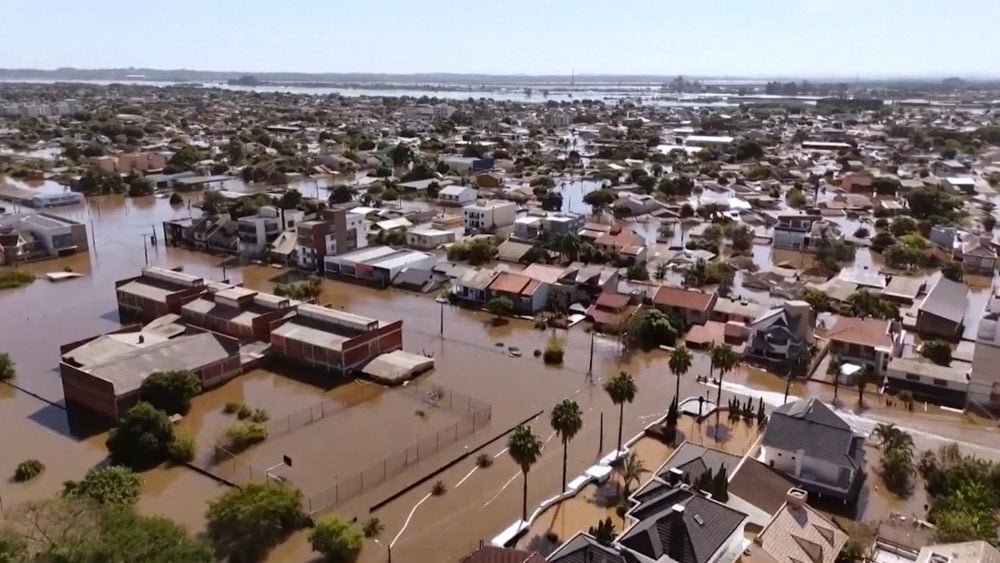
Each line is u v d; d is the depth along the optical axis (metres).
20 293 135.38
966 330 116.88
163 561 50.19
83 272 149.38
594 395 94.12
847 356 100.50
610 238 157.62
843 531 60.31
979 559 49.75
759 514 62.41
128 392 85.81
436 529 66.00
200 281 119.88
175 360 92.88
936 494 69.69
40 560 49.28
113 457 77.06
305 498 69.31
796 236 170.38
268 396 93.12
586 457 78.38
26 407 89.56
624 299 121.38
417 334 115.56
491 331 117.44
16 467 75.31
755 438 81.94
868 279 136.75
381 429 84.50
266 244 161.88
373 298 134.00
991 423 86.81
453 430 83.94
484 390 95.25
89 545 50.19
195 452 78.62
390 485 72.88
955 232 168.38
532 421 86.56
